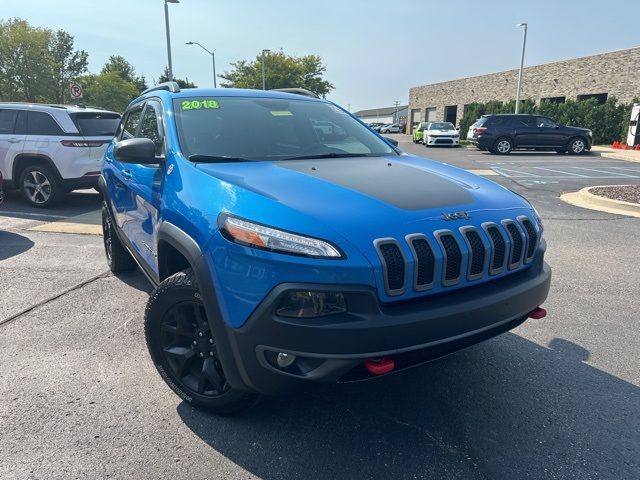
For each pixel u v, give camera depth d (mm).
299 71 48625
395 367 2215
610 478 2316
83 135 8516
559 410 2846
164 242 2844
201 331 2629
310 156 3275
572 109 28250
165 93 3705
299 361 2172
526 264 2672
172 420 2717
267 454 2459
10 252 5965
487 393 3012
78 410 2793
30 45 55844
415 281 2191
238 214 2270
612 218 7988
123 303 4355
